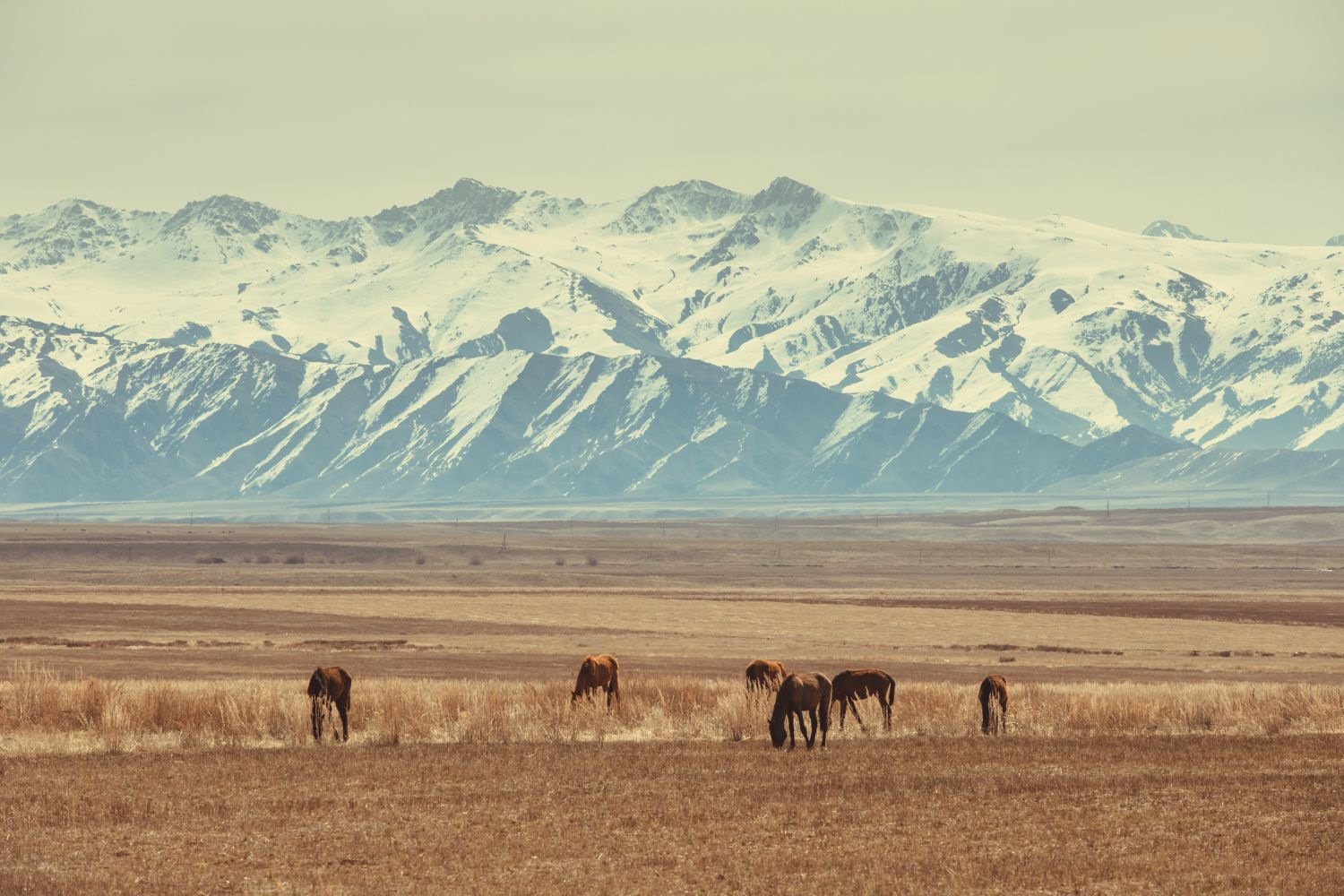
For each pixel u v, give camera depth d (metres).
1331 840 107.38
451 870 98.12
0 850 102.94
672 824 112.19
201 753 147.62
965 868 98.06
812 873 97.31
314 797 122.25
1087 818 114.81
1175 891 93.25
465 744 157.12
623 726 168.88
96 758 143.38
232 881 95.25
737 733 164.75
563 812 116.88
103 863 99.69
